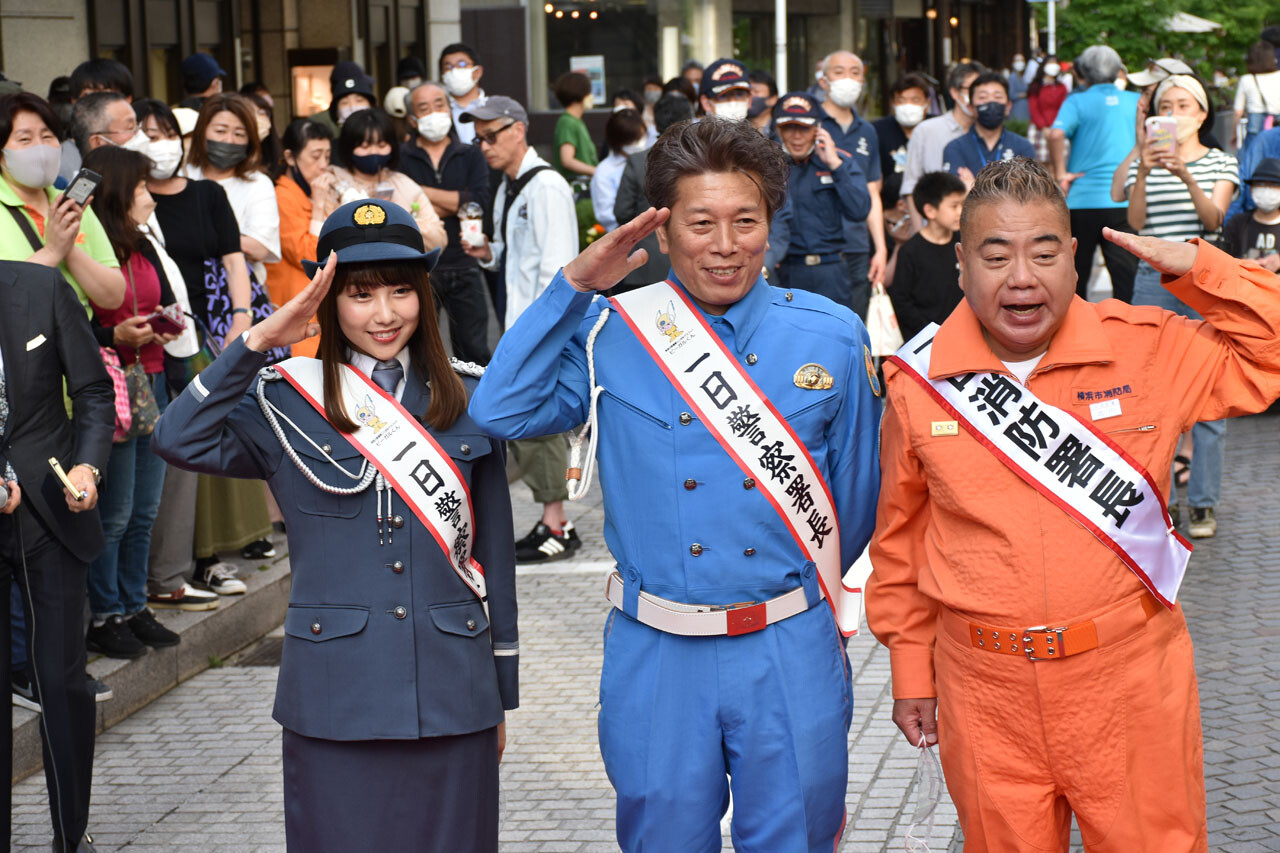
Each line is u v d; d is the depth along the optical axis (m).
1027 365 2.79
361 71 9.59
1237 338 2.75
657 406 2.92
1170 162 7.25
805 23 25.09
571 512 8.04
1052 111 17.38
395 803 3.15
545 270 7.29
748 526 2.90
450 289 8.45
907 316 7.26
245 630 6.02
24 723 4.69
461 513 3.20
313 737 3.13
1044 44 32.56
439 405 3.20
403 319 3.16
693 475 2.90
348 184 7.28
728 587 2.90
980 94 8.95
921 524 2.97
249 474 3.23
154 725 5.14
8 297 3.86
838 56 8.80
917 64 29.30
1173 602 2.81
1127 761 2.76
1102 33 27.69
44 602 3.89
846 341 2.99
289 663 3.17
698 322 2.93
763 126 9.78
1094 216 9.23
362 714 3.11
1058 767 2.79
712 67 8.38
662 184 2.87
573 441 3.01
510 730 5.01
